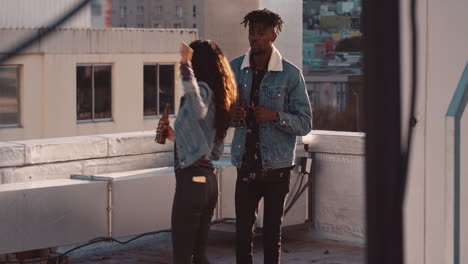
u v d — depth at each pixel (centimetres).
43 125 4028
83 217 599
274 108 507
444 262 308
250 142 508
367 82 301
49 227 580
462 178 308
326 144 734
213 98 449
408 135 302
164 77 4506
